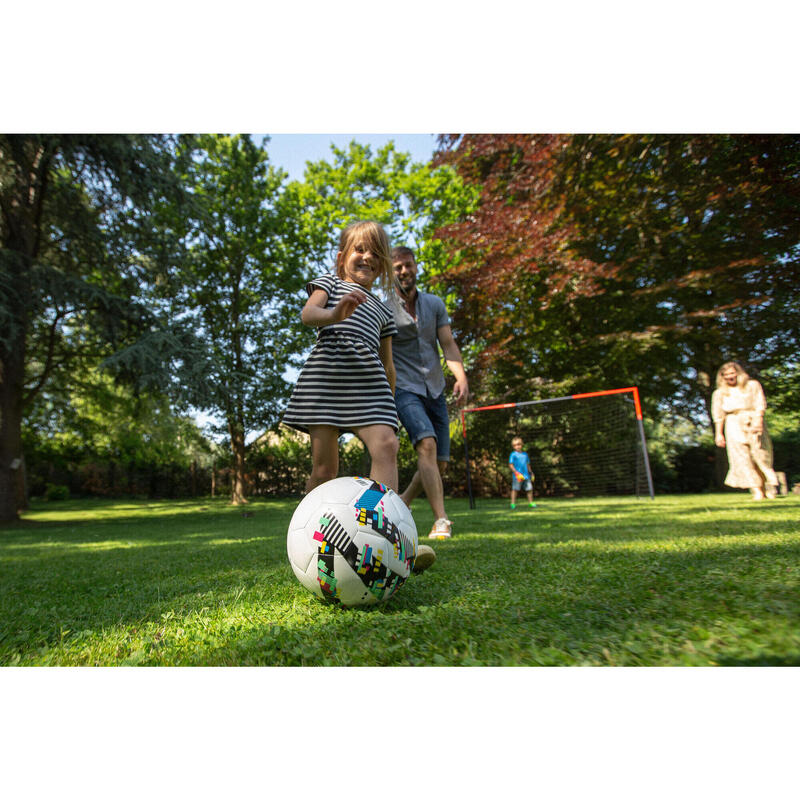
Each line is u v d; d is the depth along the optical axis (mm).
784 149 9891
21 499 15906
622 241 12438
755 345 11953
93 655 1648
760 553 2574
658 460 15492
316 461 2553
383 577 1950
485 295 12898
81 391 15961
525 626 1590
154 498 24875
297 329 18297
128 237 11711
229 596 2328
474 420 16031
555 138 10961
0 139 9930
